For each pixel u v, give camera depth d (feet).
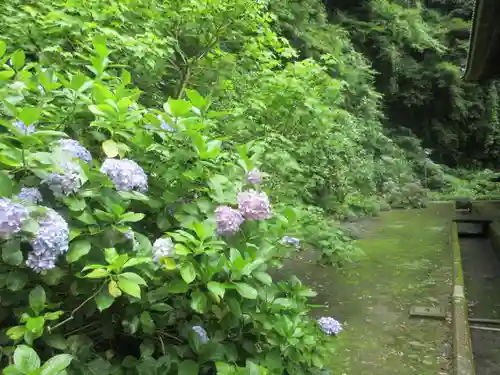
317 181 16.01
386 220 28.32
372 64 52.80
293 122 13.61
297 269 17.48
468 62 25.45
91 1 11.57
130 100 6.30
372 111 42.63
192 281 5.77
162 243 5.48
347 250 14.38
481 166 60.54
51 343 5.00
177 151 6.32
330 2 52.70
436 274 16.84
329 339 8.16
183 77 14.30
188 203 6.52
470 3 62.23
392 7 52.95
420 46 54.60
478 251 24.17
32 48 10.23
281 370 6.61
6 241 4.47
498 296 17.49
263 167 11.72
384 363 10.51
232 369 5.56
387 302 14.20
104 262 5.20
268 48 16.70
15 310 5.01
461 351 10.31
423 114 58.08
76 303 5.51
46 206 5.13
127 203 5.55
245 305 6.33
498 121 58.95
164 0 13.71
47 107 6.26
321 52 37.01
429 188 49.85
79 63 9.83
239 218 5.71
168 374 5.79
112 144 5.67
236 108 12.41
